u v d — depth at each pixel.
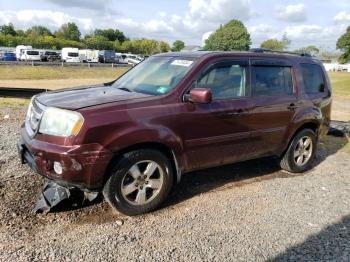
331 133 8.81
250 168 5.89
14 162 5.22
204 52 4.86
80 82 35.44
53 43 95.75
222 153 4.70
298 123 5.52
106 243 3.43
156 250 3.38
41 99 4.16
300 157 5.80
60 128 3.65
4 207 3.91
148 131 3.89
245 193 4.84
